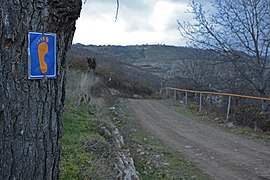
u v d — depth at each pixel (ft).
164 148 30.27
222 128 41.57
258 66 47.16
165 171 23.38
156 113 57.57
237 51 49.11
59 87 7.53
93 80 61.93
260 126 38.24
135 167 22.82
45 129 7.20
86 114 29.12
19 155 6.79
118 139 25.46
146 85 137.49
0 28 6.31
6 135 6.58
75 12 7.20
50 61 7.14
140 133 37.45
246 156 27.68
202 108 58.03
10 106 6.57
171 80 100.12
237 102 50.37
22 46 6.63
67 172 13.33
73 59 63.46
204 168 24.27
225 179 21.85
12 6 6.39
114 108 57.98
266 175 22.75
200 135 36.94
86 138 19.11
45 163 7.28
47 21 6.84
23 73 6.68
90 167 14.60
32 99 6.89
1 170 6.57
